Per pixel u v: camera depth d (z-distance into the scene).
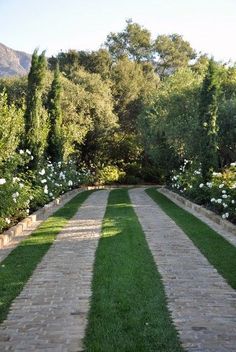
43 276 7.03
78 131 34.16
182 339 4.59
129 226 11.77
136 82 47.00
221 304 5.69
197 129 19.28
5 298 5.92
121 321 5.03
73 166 29.56
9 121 14.06
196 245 9.37
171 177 27.34
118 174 39.88
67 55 47.91
